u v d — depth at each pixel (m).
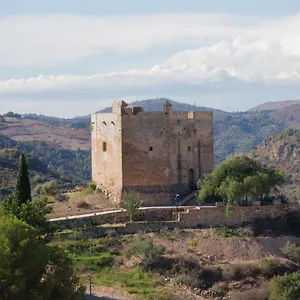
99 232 94.12
